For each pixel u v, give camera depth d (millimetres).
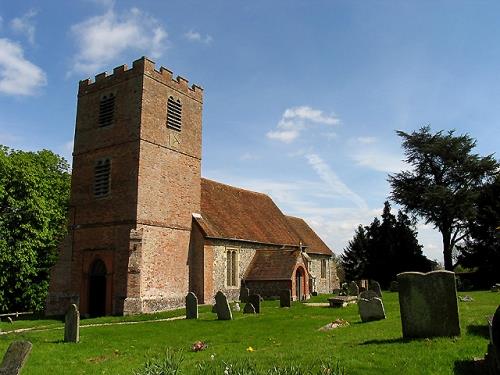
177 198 34469
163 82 34375
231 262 38281
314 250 51031
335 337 15195
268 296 38062
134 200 31188
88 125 35062
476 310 19234
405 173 58125
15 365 9195
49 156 38219
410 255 59406
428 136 56844
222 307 24219
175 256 33500
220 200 42531
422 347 11375
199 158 37062
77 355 15383
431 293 12500
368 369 9984
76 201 34531
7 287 33000
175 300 32844
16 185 33469
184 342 17562
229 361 11516
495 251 49750
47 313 33938
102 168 33656
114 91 34000
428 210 54656
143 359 14391
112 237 31891
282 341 16234
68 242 34250
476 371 9312
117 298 30750
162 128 33844
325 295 44688
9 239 32438
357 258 69062
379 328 16016
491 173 53469
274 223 47938
